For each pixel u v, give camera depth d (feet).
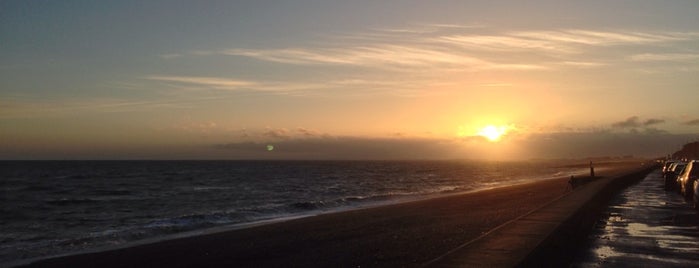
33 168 530.68
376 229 73.97
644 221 64.49
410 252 53.57
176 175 355.97
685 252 44.32
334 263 49.34
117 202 154.71
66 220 108.99
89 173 393.29
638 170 223.10
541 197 132.46
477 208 104.37
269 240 65.92
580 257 42.86
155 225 91.04
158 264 53.16
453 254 33.14
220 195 176.86
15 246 69.26
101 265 54.19
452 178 319.06
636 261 40.83
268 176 339.36
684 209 78.28
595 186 98.63
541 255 36.58
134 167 581.53
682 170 114.01
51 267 54.24
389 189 204.03
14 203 152.15
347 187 218.18
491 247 35.32
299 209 117.29
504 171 479.82
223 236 71.51
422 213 95.86
